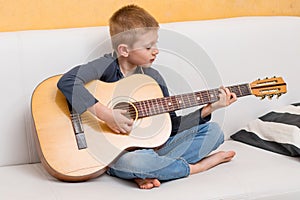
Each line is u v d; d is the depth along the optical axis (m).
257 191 1.57
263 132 1.92
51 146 1.64
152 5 2.16
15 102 1.82
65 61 1.86
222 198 1.53
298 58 2.13
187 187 1.57
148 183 1.58
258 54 2.08
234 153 1.77
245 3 2.29
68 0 2.05
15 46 1.82
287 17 2.17
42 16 2.03
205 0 2.23
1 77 1.80
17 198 1.50
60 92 1.73
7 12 1.99
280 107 2.03
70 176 1.61
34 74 1.83
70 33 1.89
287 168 1.69
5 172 1.74
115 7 2.11
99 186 1.59
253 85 1.82
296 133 1.80
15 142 1.82
